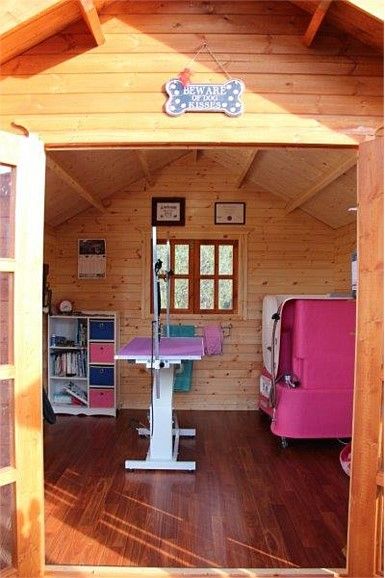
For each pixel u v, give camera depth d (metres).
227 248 6.46
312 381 4.86
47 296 6.04
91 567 2.63
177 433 4.88
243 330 6.43
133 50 2.66
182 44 2.66
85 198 5.53
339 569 2.64
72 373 6.12
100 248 6.41
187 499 3.59
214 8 2.66
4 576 2.42
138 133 2.64
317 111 2.65
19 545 2.48
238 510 3.41
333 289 6.45
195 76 2.65
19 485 2.49
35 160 2.58
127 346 4.57
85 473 4.10
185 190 6.43
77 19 2.62
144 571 2.59
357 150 2.71
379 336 2.50
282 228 6.45
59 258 6.43
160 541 2.97
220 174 6.43
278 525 3.19
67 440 5.02
